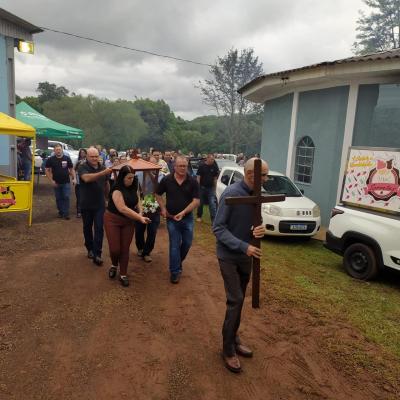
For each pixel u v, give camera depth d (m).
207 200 9.72
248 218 3.18
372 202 5.98
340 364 3.50
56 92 80.38
